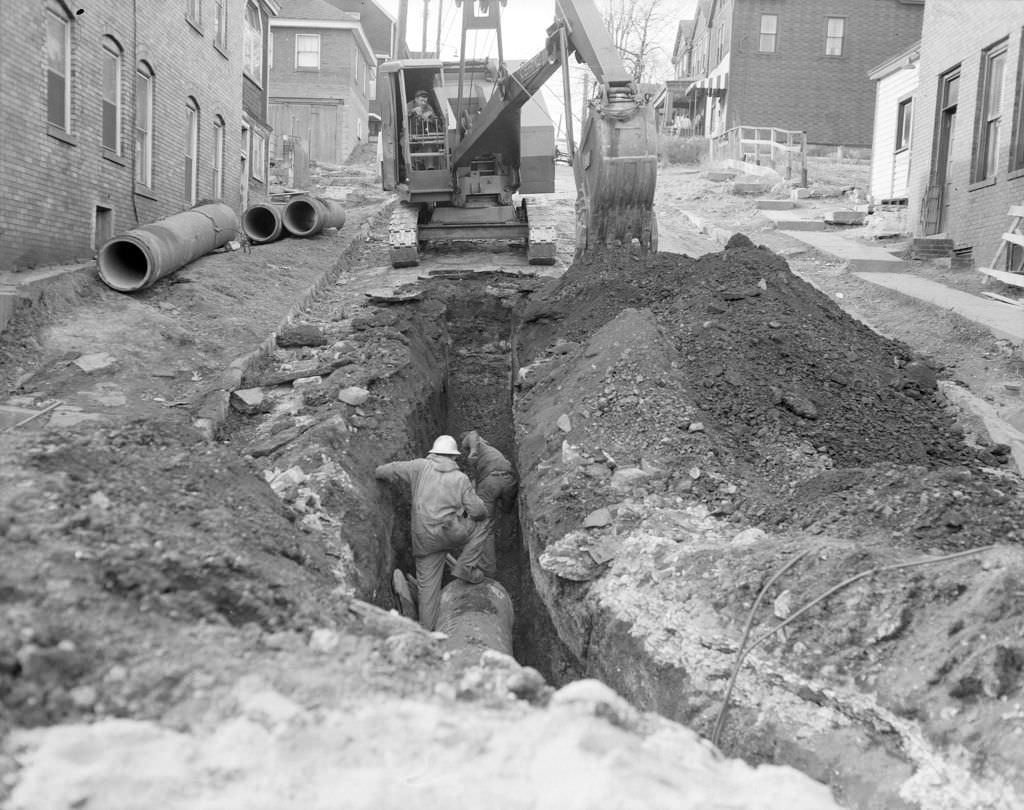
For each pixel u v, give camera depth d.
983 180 16.86
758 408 9.08
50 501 4.51
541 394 10.39
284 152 30.80
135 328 11.59
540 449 9.04
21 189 11.99
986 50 16.70
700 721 5.52
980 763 4.34
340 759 3.41
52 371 10.30
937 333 13.10
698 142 34.12
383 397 10.17
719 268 11.80
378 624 4.67
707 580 6.26
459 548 8.60
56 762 3.19
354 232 20.14
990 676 4.56
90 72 13.87
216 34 20.42
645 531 7.21
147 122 16.34
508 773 3.37
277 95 39.41
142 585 4.18
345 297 14.95
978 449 9.48
